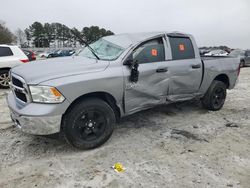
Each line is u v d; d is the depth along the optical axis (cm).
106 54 410
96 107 353
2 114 520
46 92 313
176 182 288
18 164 322
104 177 296
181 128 454
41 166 319
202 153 358
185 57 470
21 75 339
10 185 279
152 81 411
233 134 431
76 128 342
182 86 464
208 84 522
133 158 341
